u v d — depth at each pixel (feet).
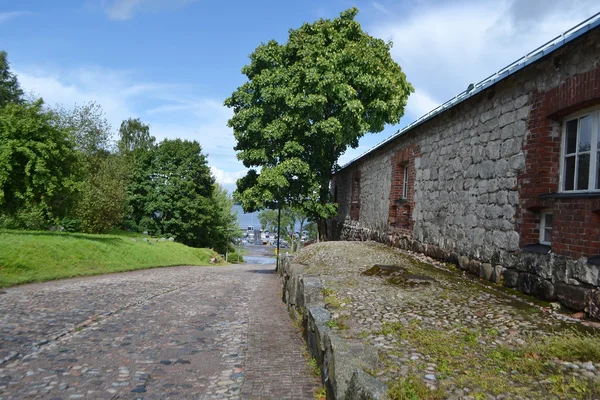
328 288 20.89
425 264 30.14
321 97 50.85
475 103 26.45
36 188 56.80
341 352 11.41
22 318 22.58
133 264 61.31
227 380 14.33
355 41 57.47
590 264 15.90
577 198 16.80
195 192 139.03
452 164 29.68
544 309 17.16
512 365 10.95
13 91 131.13
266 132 53.26
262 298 34.09
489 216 24.29
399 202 41.09
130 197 129.49
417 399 8.86
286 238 224.12
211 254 112.57
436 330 14.26
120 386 13.64
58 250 50.62
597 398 8.72
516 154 21.71
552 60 18.86
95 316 23.72
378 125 60.49
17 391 12.98
